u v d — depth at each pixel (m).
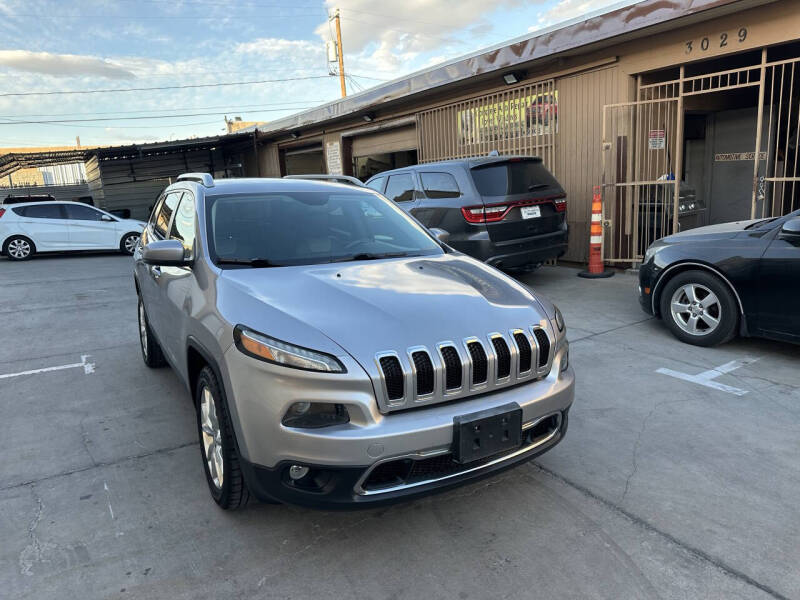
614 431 3.62
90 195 26.81
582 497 2.92
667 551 2.48
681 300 5.24
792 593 2.22
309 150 18.03
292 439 2.25
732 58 8.12
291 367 2.27
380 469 2.30
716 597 2.21
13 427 3.89
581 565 2.41
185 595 2.28
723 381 4.35
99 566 2.45
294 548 2.56
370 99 13.01
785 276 4.43
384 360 2.31
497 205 7.01
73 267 12.64
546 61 9.18
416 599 2.24
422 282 2.95
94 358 5.44
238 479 2.64
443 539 2.61
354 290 2.75
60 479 3.18
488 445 2.39
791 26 6.52
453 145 11.50
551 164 9.58
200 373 2.90
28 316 7.43
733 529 2.62
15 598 2.26
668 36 7.67
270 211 3.53
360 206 3.88
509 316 2.70
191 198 3.70
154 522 2.76
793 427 3.60
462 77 10.30
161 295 3.74
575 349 5.21
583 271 8.97
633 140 8.49
